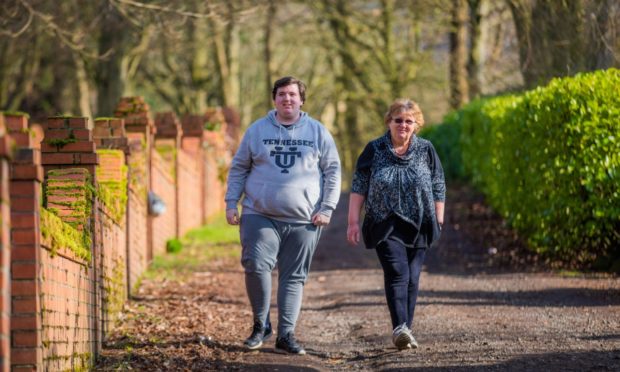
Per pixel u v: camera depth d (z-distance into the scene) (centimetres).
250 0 2869
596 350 1059
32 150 776
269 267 1159
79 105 4869
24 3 2414
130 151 1669
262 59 6247
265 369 1071
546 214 1906
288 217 1152
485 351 1088
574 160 1784
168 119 2612
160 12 2666
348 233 1162
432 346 1148
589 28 2161
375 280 1908
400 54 5103
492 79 3503
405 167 1140
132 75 4441
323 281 1955
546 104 1905
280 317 1168
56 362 891
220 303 1595
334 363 1124
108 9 2866
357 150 5934
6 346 619
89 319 1106
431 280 1828
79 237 1045
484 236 2356
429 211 1143
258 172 1160
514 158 2188
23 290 787
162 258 2166
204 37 4350
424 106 5088
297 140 1158
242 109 6444
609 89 1741
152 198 1986
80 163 1202
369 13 4834
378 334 1284
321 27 5078
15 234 784
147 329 1339
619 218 1738
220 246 2480
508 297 1559
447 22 4319
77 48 2622
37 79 5112
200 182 3081
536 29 2480
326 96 5422
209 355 1155
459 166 3522
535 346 1102
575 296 1526
